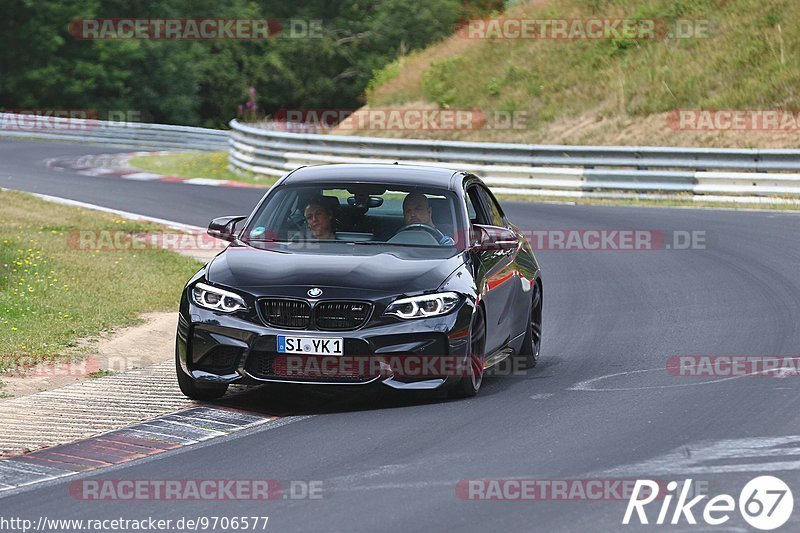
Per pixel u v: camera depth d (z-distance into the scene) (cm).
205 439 2708
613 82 11800
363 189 3381
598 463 2430
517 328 3519
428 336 2950
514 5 14375
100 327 4156
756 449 2520
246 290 2973
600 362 3653
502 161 9719
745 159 8788
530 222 7544
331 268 3031
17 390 3250
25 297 4519
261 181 10644
